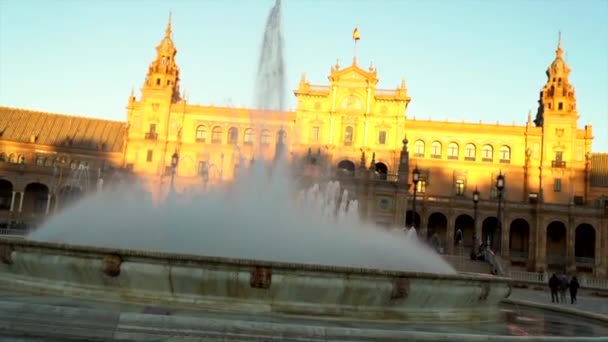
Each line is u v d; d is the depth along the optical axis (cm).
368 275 1359
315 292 1338
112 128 11888
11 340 1012
